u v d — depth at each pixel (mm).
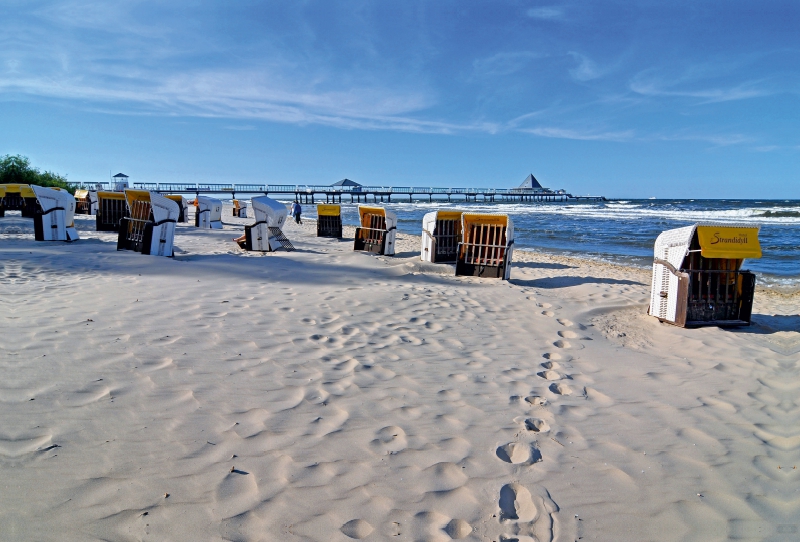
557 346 5379
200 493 2443
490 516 2430
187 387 3682
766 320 7109
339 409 3508
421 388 3988
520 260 14961
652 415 3703
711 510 2557
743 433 3436
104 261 9523
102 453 2729
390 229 13891
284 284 8102
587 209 67188
